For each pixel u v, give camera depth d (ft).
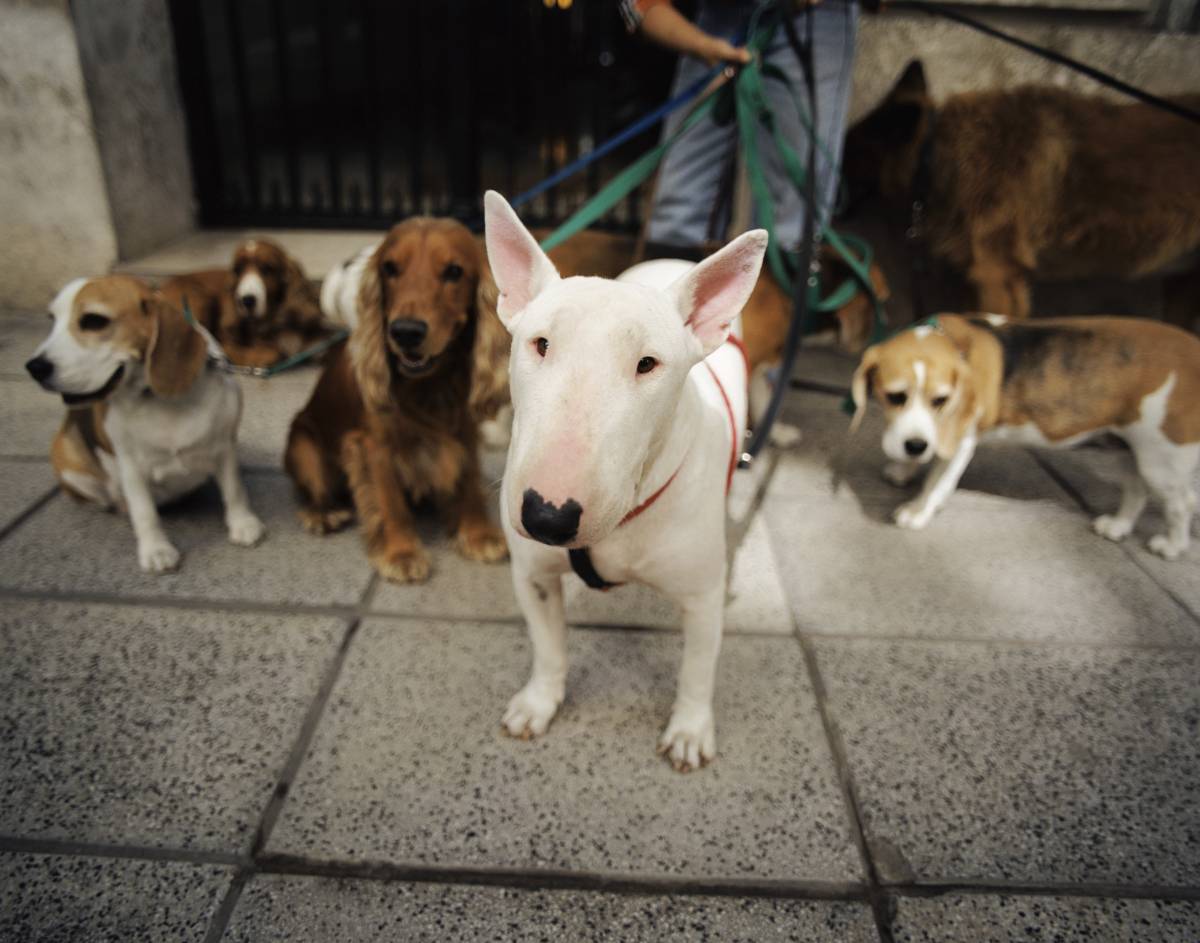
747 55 9.66
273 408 13.30
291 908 5.63
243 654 7.91
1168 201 12.87
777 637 8.37
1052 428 9.83
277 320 15.05
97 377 8.07
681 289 4.85
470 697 7.48
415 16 17.07
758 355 11.46
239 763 6.73
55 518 10.02
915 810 6.50
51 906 5.58
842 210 14.12
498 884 5.83
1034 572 9.55
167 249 17.24
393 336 7.90
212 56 28.50
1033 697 7.66
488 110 24.89
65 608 8.43
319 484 9.85
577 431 3.99
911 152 13.12
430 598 8.89
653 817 6.37
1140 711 7.52
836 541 10.09
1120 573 9.55
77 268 16.15
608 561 5.81
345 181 22.59
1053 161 12.78
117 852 5.97
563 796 6.52
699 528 5.76
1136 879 5.99
